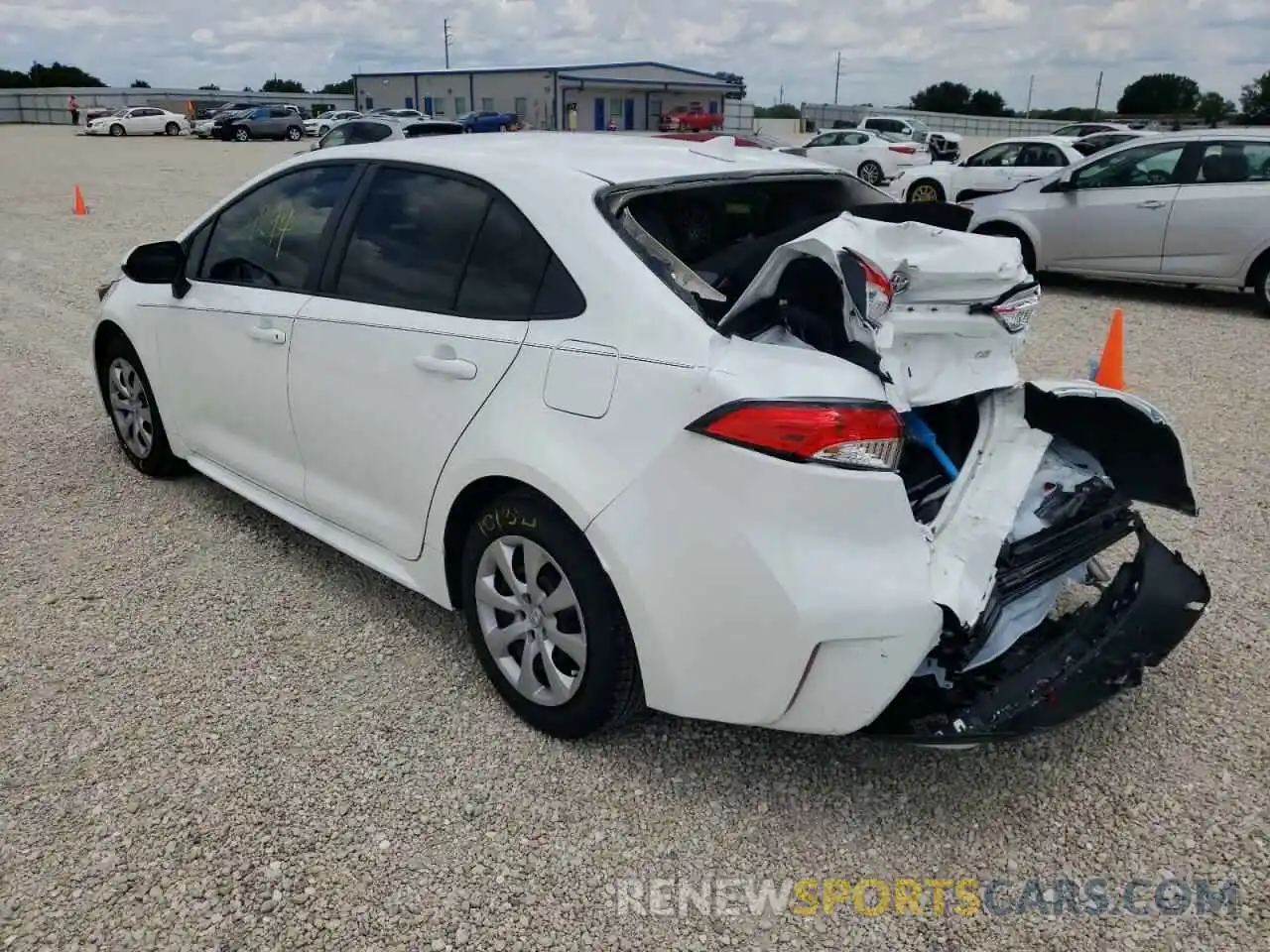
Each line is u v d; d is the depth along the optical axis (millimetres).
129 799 2756
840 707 2469
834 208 3674
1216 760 2996
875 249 2600
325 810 2730
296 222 3771
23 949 2283
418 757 2951
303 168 3846
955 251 2734
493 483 2967
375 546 3523
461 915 2412
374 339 3275
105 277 10789
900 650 2432
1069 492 3199
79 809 2715
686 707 2645
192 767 2893
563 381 2711
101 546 4266
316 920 2385
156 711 3146
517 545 2941
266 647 3521
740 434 2379
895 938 2381
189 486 4934
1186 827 2729
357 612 3766
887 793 2840
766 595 2404
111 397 5066
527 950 2326
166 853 2572
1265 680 3402
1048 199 10859
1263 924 2416
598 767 2916
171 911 2398
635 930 2385
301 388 3611
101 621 3670
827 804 2793
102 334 4961
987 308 2873
